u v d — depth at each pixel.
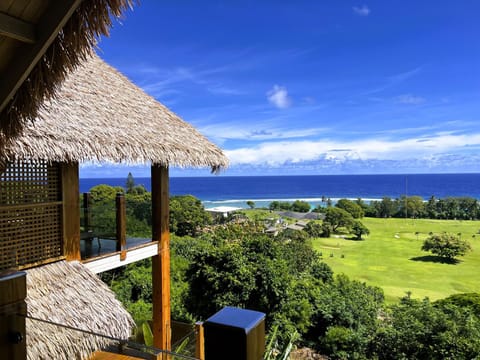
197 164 4.98
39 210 3.51
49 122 3.21
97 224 4.82
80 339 2.74
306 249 12.91
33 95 1.45
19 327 1.08
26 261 3.39
